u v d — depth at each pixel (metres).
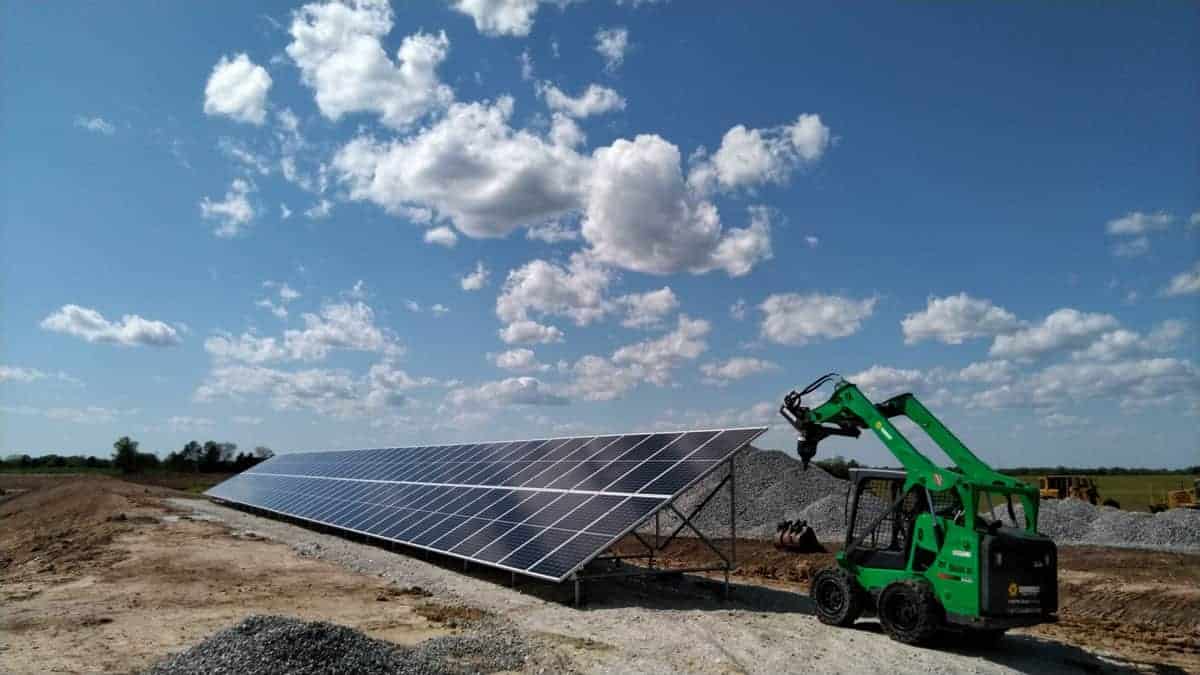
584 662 12.83
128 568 23.00
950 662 13.21
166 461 112.25
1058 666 13.48
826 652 13.70
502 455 30.25
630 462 21.58
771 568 25.84
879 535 16.78
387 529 27.62
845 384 16.55
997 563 13.30
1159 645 15.64
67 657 12.84
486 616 16.64
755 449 44.47
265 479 55.09
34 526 45.34
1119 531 31.66
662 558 28.83
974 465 14.55
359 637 12.19
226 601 17.95
